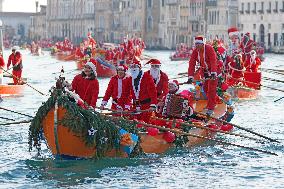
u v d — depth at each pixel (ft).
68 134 138.62
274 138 176.86
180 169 139.95
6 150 155.74
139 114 155.12
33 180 130.11
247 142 170.09
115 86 154.30
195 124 160.56
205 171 139.03
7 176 132.87
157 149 150.82
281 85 360.28
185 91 164.04
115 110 150.92
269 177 134.82
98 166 140.26
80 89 148.05
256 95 278.05
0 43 340.59
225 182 130.72
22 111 232.32
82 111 139.23
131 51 431.84
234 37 291.38
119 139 144.15
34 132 142.61
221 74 195.00
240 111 236.43
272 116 223.71
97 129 140.26
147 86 153.48
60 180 130.21
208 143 165.78
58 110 138.00
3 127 187.21
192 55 177.68
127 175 134.51
